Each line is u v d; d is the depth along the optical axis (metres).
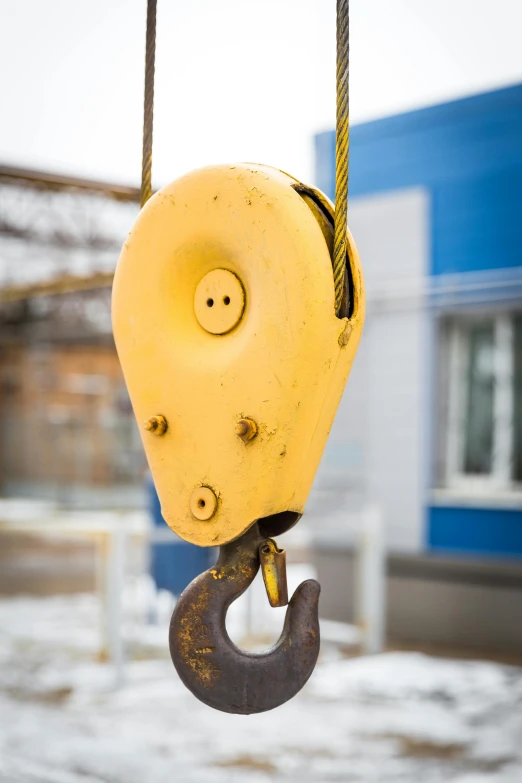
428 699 5.97
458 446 7.91
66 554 14.57
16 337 18.08
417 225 7.86
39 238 11.94
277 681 1.23
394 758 4.71
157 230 1.31
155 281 1.32
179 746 4.85
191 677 1.26
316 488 8.48
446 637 7.80
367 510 8.23
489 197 7.46
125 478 19.42
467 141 7.54
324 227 1.21
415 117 7.80
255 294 1.21
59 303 16.61
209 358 1.25
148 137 1.47
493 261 7.46
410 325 8.04
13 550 15.06
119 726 5.19
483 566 7.59
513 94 7.25
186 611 1.27
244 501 1.21
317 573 8.55
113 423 19.95
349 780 4.34
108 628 6.20
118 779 4.28
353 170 8.23
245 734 5.11
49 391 22.25
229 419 1.22
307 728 5.25
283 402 1.18
